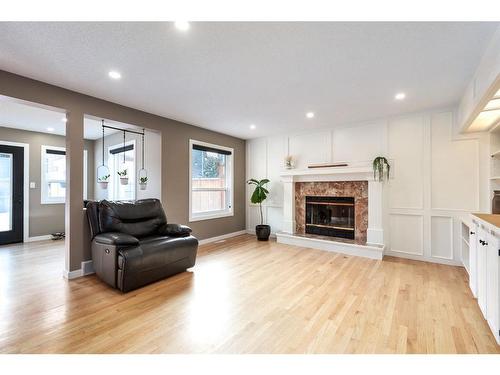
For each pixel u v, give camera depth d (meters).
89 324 1.97
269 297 2.47
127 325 1.96
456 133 3.44
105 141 5.58
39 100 2.66
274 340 1.77
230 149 5.44
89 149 5.93
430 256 3.62
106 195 5.55
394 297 2.46
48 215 5.23
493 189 3.17
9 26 1.74
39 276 3.01
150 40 1.93
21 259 3.70
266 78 2.60
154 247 2.80
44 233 5.17
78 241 3.02
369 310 2.21
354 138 4.32
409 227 3.78
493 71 1.85
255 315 2.12
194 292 2.58
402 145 3.84
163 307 2.26
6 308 2.22
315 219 4.92
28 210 4.95
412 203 3.76
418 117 3.71
